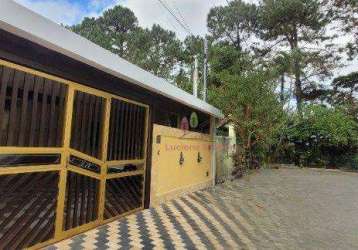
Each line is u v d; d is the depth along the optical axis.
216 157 14.12
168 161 9.42
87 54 4.88
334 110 25.56
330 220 9.23
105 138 6.35
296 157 25.05
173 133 9.61
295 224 8.54
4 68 4.30
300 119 24.44
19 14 3.71
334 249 6.81
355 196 13.05
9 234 4.54
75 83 5.50
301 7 32.22
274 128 18.22
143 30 44.03
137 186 7.86
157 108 8.88
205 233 6.83
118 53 40.91
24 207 4.71
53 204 5.17
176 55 40.19
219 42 37.94
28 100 4.71
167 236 6.28
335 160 24.34
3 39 4.20
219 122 15.36
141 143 7.95
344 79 34.12
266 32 36.09
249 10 36.38
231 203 10.26
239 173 16.62
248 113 16.77
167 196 9.32
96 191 6.26
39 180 4.90
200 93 20.44
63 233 5.37
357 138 23.59
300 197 12.24
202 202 9.88
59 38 4.32
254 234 7.30
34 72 4.70
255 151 19.81
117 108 6.85
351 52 33.09
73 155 5.52
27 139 4.66
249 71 17.83
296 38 34.50
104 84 6.21
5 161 4.59
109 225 6.50
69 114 5.38
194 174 11.54
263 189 13.38
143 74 6.62
